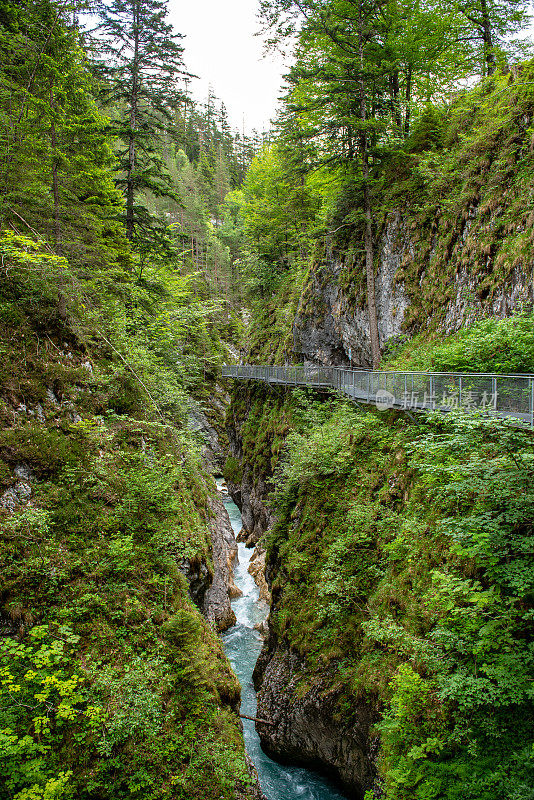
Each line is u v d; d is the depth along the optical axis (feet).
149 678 26.00
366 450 47.32
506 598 20.94
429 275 57.16
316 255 85.40
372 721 28.84
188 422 60.08
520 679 18.13
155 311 63.57
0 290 37.09
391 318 63.72
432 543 28.96
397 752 22.41
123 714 23.11
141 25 58.13
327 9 53.83
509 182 45.98
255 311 126.21
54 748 21.54
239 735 28.25
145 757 23.13
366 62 59.11
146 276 65.31
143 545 33.60
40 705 22.24
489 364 34.47
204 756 24.49
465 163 54.19
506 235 44.09
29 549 27.68
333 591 36.63
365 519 39.24
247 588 63.52
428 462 29.96
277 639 42.93
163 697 26.11
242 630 52.70
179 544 35.68
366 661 31.50
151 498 36.65
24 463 31.01
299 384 77.36
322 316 82.33
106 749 22.02
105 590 29.04
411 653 26.12
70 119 42.60
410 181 64.85
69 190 47.01
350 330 73.82
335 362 81.00
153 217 65.92
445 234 55.47
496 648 20.20
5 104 39.17
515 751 17.58
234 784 24.84
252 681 44.39
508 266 41.83
